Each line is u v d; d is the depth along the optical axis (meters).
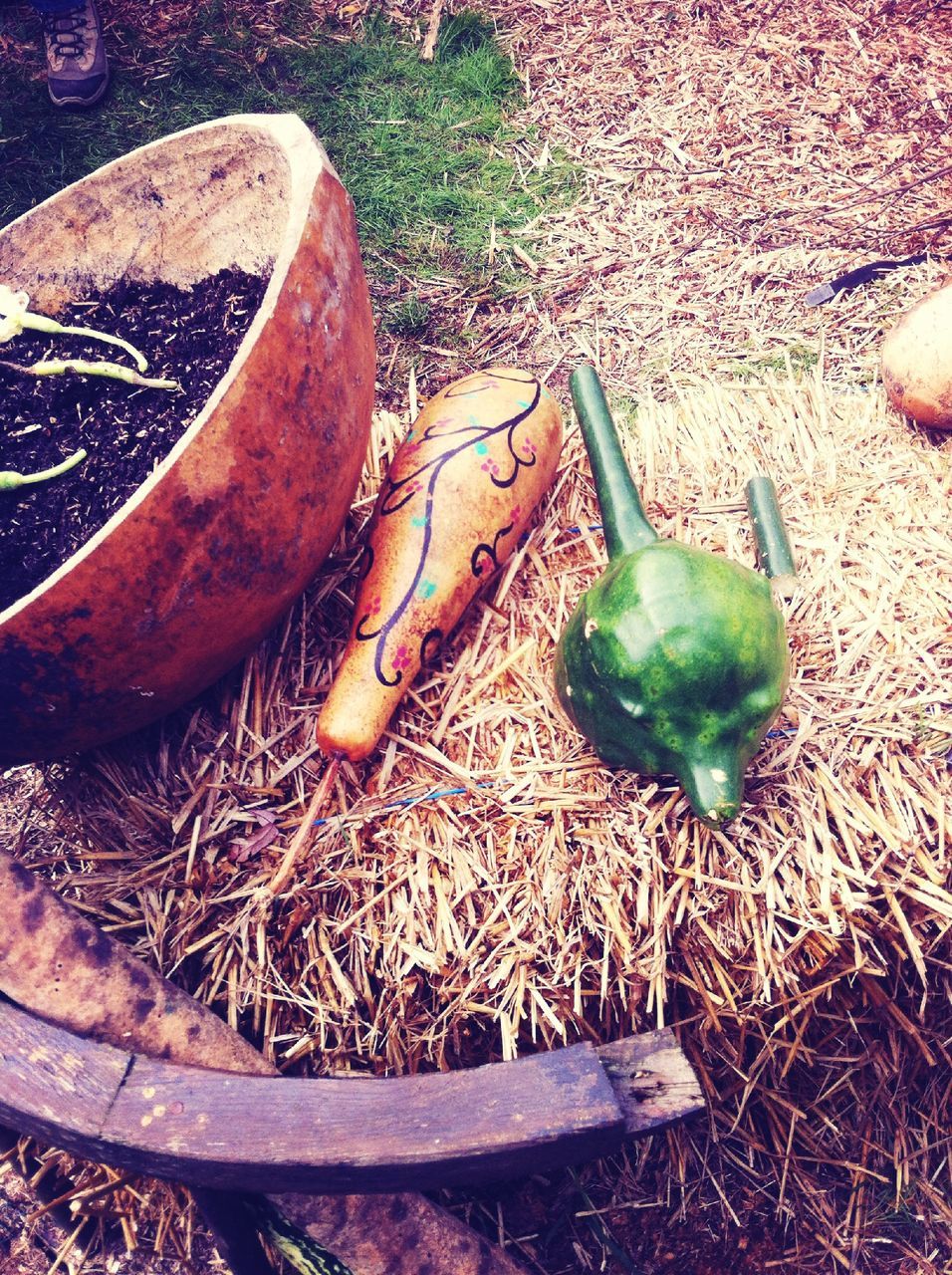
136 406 0.95
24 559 0.89
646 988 0.93
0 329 0.98
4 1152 0.96
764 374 1.40
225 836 0.95
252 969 0.91
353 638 0.96
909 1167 1.05
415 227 1.63
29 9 1.92
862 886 0.92
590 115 1.75
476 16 1.87
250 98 1.78
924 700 0.98
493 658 1.02
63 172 1.69
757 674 0.87
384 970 0.90
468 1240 0.83
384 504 1.00
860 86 1.75
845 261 1.52
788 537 1.09
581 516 1.10
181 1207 0.99
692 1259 1.04
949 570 1.08
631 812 0.93
